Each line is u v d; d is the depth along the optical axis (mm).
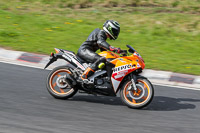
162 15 32812
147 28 29953
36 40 25547
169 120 13531
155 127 12602
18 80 18016
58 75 16109
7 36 25922
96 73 15078
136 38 27656
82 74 15148
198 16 32594
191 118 13938
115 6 36031
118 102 15703
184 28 30000
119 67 14711
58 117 13086
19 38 25734
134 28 29953
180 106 15500
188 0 36969
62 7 35688
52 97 15797
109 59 14961
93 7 35656
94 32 15461
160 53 24328
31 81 18062
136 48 25172
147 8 35062
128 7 35500
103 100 15906
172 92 17609
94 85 15062
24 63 21328
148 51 24656
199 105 15781
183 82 19219
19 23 29516
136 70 14641
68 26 29656
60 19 31500
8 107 13859
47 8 34844
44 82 18109
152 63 21938
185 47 26000
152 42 26922
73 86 15148
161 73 20062
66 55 15625
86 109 14336
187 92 17734
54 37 26609
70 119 12930
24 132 11359
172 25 30547
